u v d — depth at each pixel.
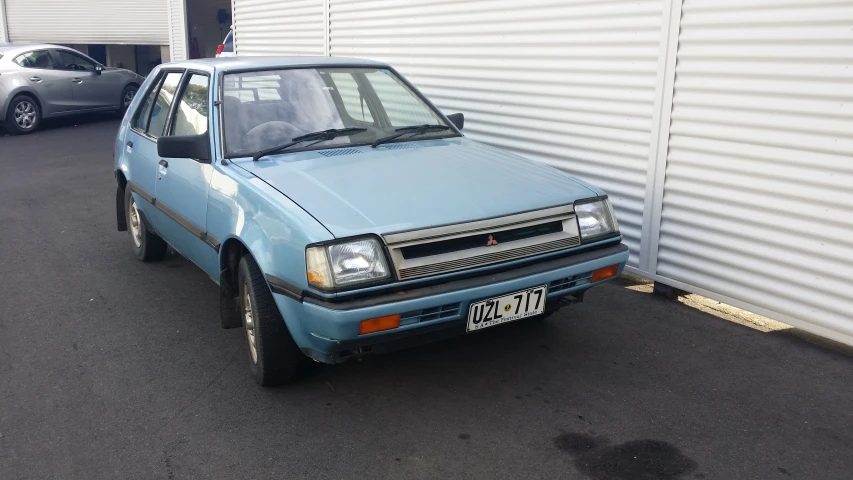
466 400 3.68
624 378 3.88
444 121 4.88
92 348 4.43
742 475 3.01
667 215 4.97
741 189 4.49
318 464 3.16
